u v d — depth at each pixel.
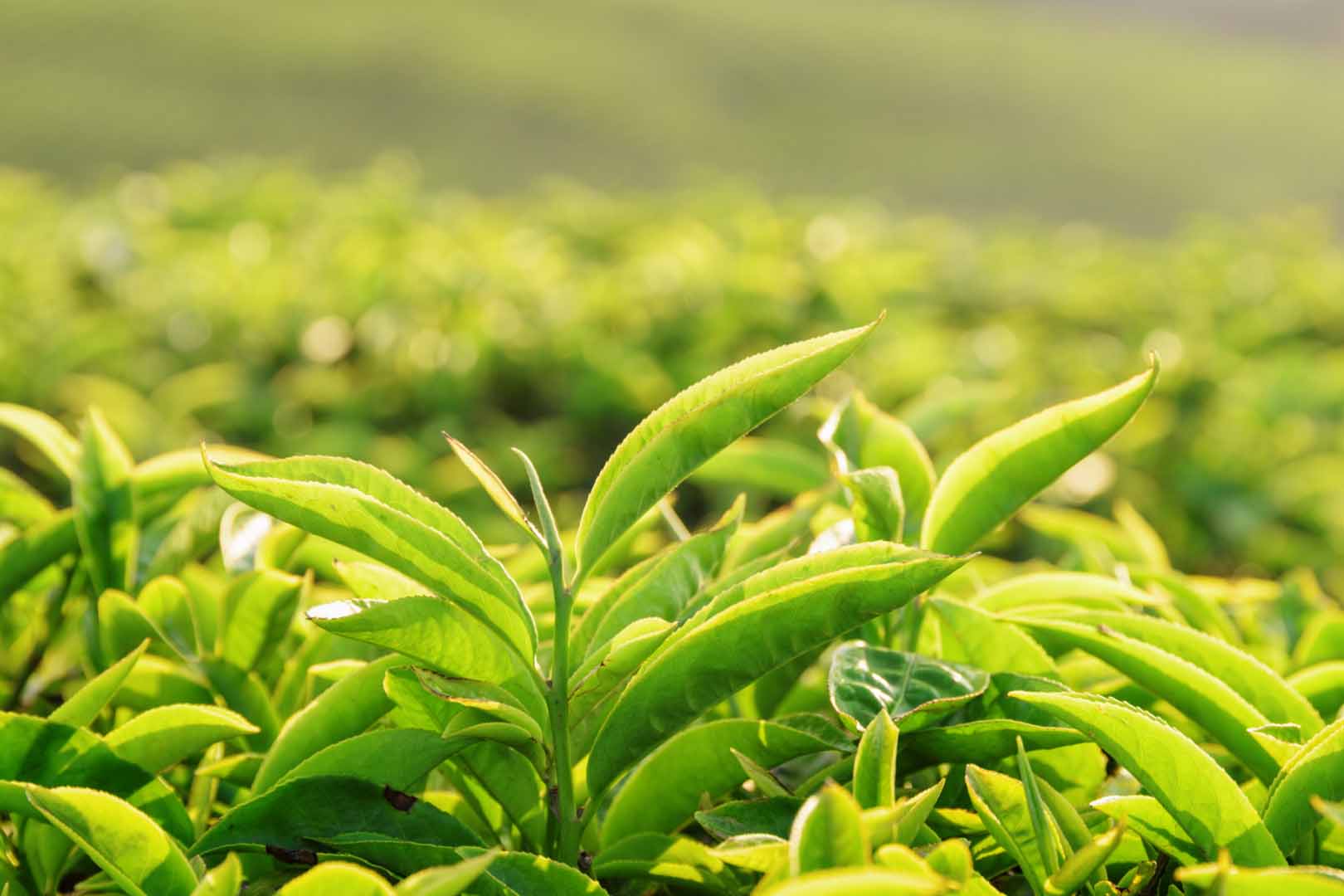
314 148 20.56
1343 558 4.14
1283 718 1.32
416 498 1.12
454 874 0.85
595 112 24.67
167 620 1.52
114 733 1.22
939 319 6.09
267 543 1.61
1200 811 1.06
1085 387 4.70
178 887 1.04
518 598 1.12
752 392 1.08
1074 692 1.23
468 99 24.23
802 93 28.31
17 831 1.27
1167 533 4.37
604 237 7.23
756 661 1.11
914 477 1.51
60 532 1.58
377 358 4.74
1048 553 4.12
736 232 7.25
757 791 1.35
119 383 4.57
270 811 1.13
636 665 1.12
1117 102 30.61
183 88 22.81
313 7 28.88
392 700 1.24
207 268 5.36
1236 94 32.69
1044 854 1.04
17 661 1.65
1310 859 1.15
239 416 4.57
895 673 1.24
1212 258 7.00
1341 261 7.25
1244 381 4.68
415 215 7.71
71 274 5.61
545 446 4.45
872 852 0.97
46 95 21.42
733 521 1.35
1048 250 7.39
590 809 1.17
